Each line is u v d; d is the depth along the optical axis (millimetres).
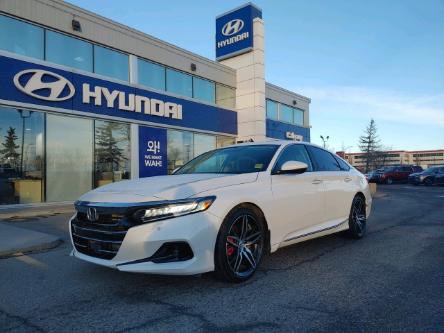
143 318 3150
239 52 21125
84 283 4094
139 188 3926
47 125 12688
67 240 6723
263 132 20734
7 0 11781
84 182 13695
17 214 10594
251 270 4137
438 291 3770
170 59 17406
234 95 21453
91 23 14133
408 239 6418
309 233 5078
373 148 75062
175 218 3555
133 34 15695
